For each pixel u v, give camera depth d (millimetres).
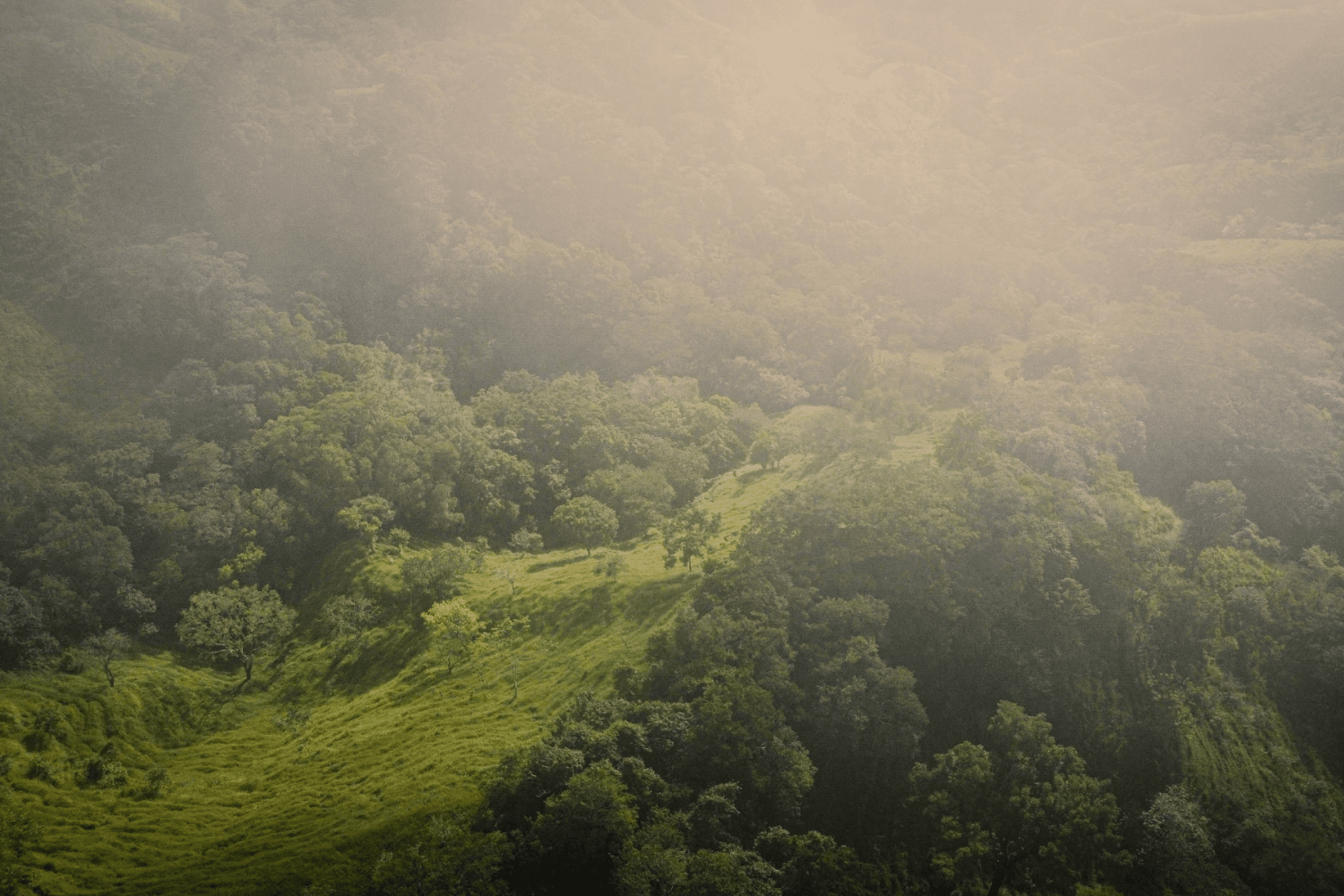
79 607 136125
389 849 84500
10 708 112750
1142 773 108062
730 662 100438
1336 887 98312
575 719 97125
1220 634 126875
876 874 88938
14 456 170625
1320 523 157000
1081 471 152500
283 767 108562
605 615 126625
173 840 94750
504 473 181625
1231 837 102938
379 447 173250
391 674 126688
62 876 87438
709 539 145875
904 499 124125
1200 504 157000
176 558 151000
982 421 164125
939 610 113688
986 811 94938
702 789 87562
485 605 135375
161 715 120125
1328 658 123438
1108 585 122312
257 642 135125
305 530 159125
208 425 184125
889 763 99625
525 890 77562
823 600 111688
